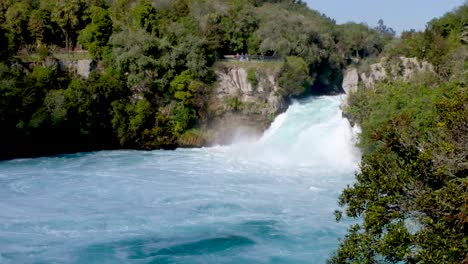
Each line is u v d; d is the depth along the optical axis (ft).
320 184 159.53
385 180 65.82
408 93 160.35
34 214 128.26
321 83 314.96
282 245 110.52
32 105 204.85
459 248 53.88
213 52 248.32
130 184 157.69
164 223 123.54
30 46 253.85
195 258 104.63
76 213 129.70
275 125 232.73
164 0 282.56
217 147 225.76
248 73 234.38
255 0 394.52
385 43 385.29
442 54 209.26
